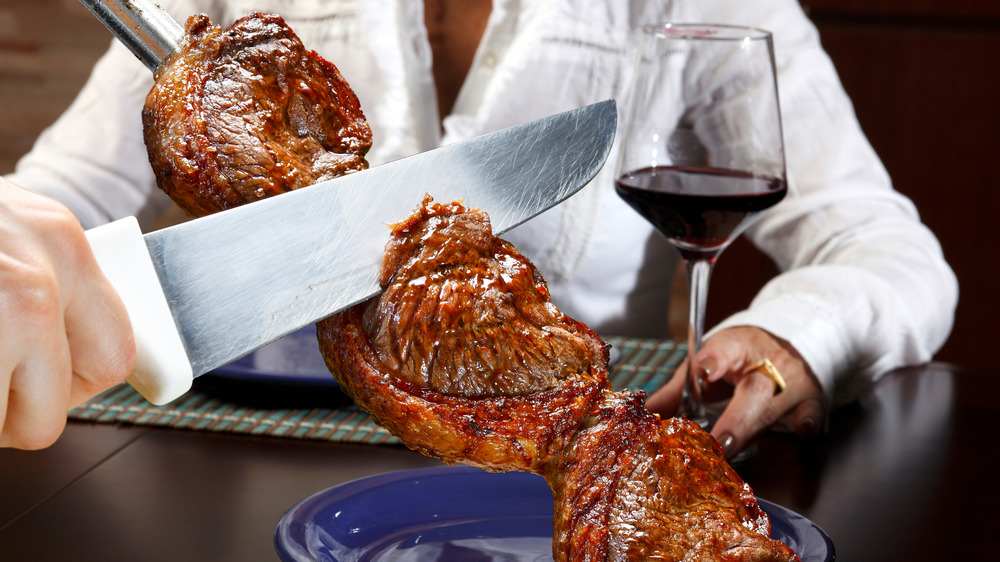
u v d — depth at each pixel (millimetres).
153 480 956
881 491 965
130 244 779
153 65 829
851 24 2271
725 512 820
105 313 760
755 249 2383
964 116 2242
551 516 896
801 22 1464
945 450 1024
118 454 987
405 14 1438
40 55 3506
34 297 737
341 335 820
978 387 1145
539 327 828
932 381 1155
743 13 1455
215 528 906
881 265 1244
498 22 1440
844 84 2301
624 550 804
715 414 1054
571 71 1430
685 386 1042
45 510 920
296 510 857
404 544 868
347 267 818
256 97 827
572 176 871
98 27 3486
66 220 751
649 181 1035
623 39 1441
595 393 822
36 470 964
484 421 812
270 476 964
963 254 2303
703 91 1033
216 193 815
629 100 1054
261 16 840
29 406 749
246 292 803
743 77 1027
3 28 3486
